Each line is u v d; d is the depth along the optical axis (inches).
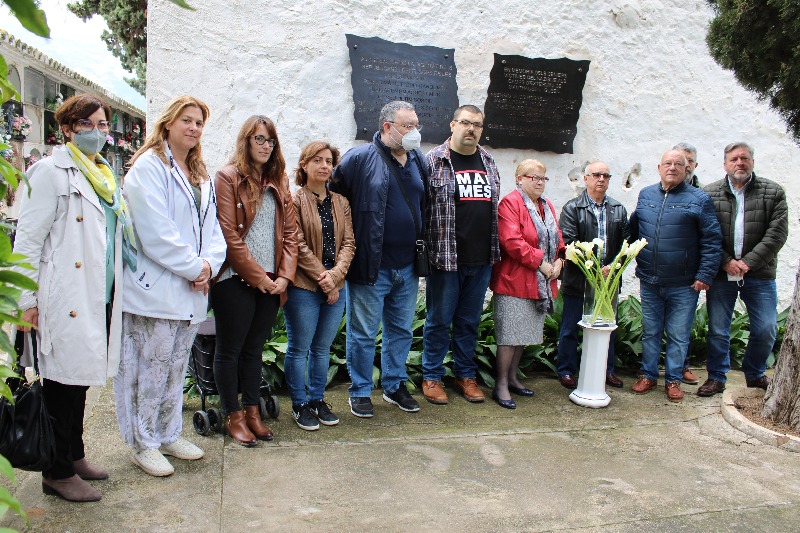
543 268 189.2
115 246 122.4
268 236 150.5
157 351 131.5
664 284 198.5
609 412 188.1
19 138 426.9
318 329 166.9
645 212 202.2
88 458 141.6
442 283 184.1
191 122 131.4
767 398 176.9
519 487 137.5
